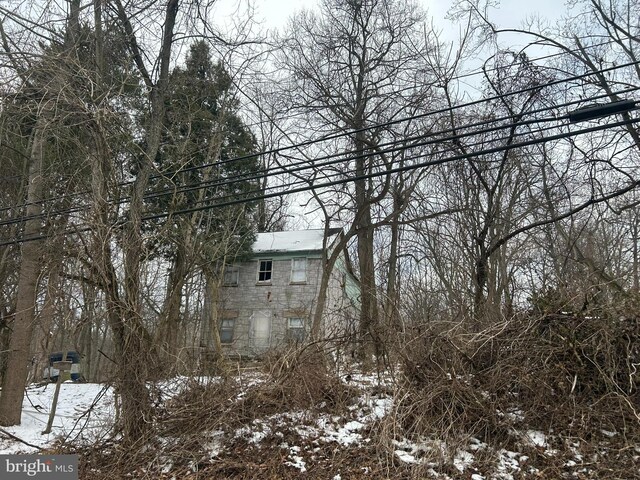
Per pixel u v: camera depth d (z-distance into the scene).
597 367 7.35
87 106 8.80
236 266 26.78
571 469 6.38
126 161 10.46
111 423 8.55
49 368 16.08
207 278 19.88
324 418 8.13
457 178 17.28
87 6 10.30
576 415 7.13
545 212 16.59
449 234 18.38
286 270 26.41
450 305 13.66
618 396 7.00
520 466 6.55
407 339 8.37
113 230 8.58
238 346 24.61
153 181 14.10
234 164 21.11
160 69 11.13
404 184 19.91
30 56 8.77
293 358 8.79
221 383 8.62
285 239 28.08
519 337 7.95
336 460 7.02
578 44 14.02
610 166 13.40
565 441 6.85
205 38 11.72
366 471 6.70
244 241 23.38
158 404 8.38
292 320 24.88
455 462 6.74
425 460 6.63
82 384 16.17
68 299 8.82
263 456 7.34
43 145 10.76
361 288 15.14
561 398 7.45
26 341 10.32
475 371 7.93
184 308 22.48
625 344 7.56
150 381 8.40
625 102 6.32
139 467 7.55
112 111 9.12
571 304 8.15
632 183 11.97
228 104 17.91
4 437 9.06
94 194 8.63
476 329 9.03
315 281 25.89
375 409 8.08
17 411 10.00
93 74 9.63
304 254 26.30
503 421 7.18
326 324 14.31
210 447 7.75
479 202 16.16
